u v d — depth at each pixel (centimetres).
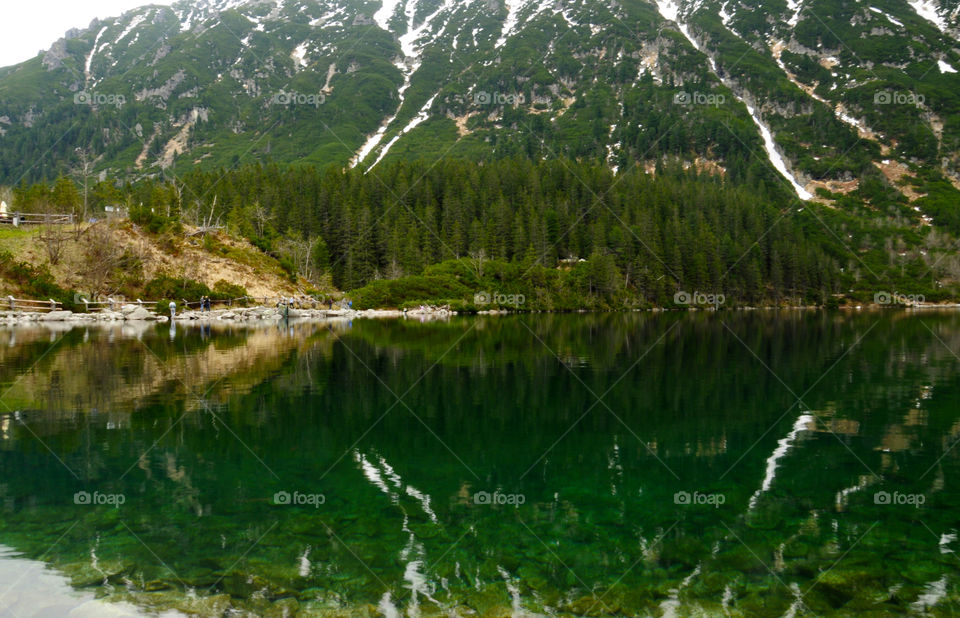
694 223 14088
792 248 13612
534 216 12681
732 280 12594
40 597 638
